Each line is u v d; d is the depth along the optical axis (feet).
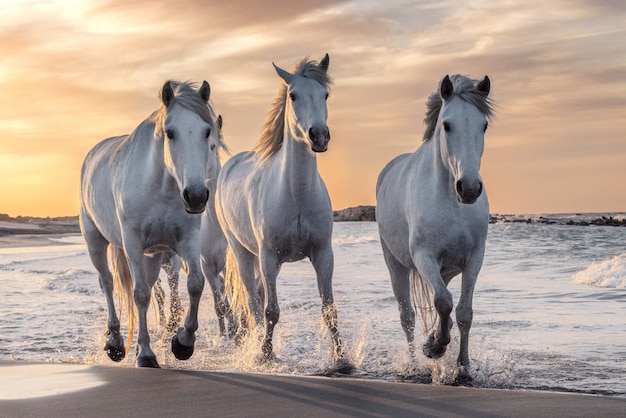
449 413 13.03
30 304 40.73
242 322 26.32
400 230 20.99
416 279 23.09
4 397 14.98
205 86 19.86
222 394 14.94
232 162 26.91
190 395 14.87
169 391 15.31
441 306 18.31
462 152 17.58
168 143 19.44
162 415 13.09
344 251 80.89
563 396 14.10
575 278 45.60
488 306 33.63
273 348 23.45
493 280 46.70
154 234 20.94
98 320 34.04
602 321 27.94
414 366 20.56
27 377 17.40
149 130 21.35
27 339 28.12
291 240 21.22
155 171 20.42
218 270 29.07
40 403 14.28
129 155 21.54
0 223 368.27
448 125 17.92
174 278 25.84
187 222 20.97
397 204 21.07
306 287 46.09
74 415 13.19
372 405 13.80
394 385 15.87
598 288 39.78
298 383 16.15
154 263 23.72
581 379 18.12
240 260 25.40
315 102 19.81
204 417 12.93
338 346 20.95
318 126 19.35
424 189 19.13
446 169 18.44
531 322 28.09
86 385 16.15
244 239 24.16
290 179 20.77
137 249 21.01
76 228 359.66
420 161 19.83
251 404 13.96
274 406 13.76
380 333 26.58
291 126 20.42
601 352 21.70
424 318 22.95
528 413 12.73
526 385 17.63
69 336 28.86
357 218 248.73
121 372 17.81
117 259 23.59
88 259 87.81
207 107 19.84
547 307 32.73
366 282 48.19
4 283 55.47
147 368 18.63
